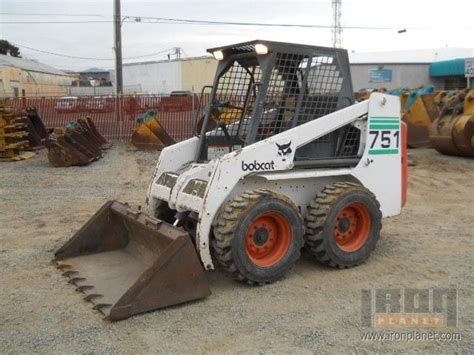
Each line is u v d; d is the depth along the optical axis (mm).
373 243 6102
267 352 4148
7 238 7363
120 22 31312
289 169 5645
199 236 5184
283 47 5633
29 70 45219
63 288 5441
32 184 11609
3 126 15141
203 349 4207
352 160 6105
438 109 16500
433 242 7078
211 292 5242
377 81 47250
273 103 5699
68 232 7672
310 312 4859
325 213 5688
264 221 5414
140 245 6055
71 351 4188
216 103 6383
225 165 5246
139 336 4406
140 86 47531
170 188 5875
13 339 4391
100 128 21250
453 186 11164
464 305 5012
